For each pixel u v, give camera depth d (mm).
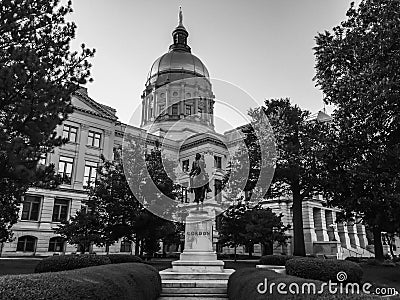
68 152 40656
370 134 13750
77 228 21219
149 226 20109
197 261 13414
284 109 23703
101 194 21188
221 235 26797
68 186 39719
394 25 13195
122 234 20859
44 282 4383
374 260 23812
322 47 16531
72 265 11164
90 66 13875
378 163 12969
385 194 12305
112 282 6039
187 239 13961
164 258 26578
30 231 36125
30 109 11195
